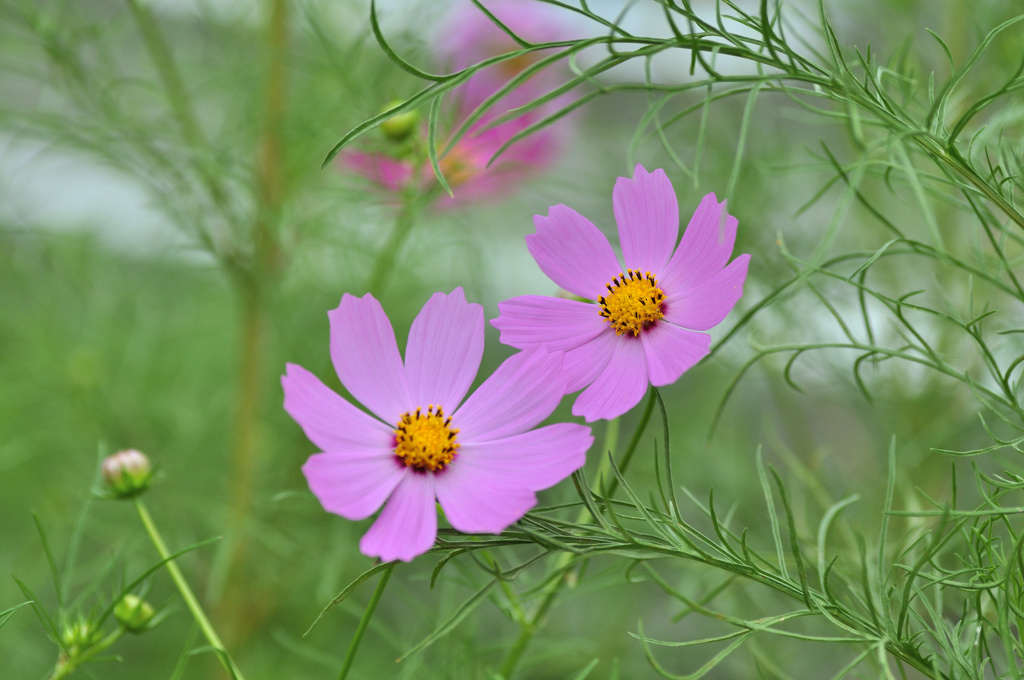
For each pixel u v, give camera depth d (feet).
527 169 4.24
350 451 2.78
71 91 4.01
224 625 4.27
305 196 4.40
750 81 2.79
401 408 2.82
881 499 3.76
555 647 3.61
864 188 4.03
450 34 4.27
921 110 3.22
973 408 3.58
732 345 4.33
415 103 2.75
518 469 2.77
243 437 4.27
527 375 2.81
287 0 4.08
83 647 3.04
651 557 2.81
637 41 2.77
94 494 3.09
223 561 3.90
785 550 3.41
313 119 3.95
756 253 4.18
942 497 3.67
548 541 2.76
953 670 2.86
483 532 2.72
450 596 3.50
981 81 3.29
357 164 3.91
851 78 2.85
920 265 4.03
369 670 4.29
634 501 2.81
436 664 3.44
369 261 4.31
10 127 3.95
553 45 2.76
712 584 3.52
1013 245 3.60
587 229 2.88
